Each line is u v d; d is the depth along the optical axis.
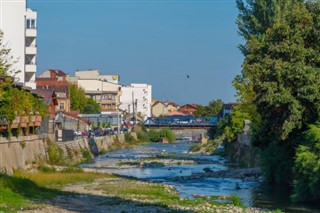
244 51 73.94
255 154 74.00
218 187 52.22
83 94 170.88
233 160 94.62
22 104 57.03
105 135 127.44
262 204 40.41
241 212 34.41
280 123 47.12
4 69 54.12
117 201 37.72
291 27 47.59
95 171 64.50
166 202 37.88
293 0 73.00
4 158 51.19
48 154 72.75
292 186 49.56
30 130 65.50
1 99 50.22
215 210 34.59
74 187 46.50
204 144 128.75
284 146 50.66
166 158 99.94
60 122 103.88
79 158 89.75
